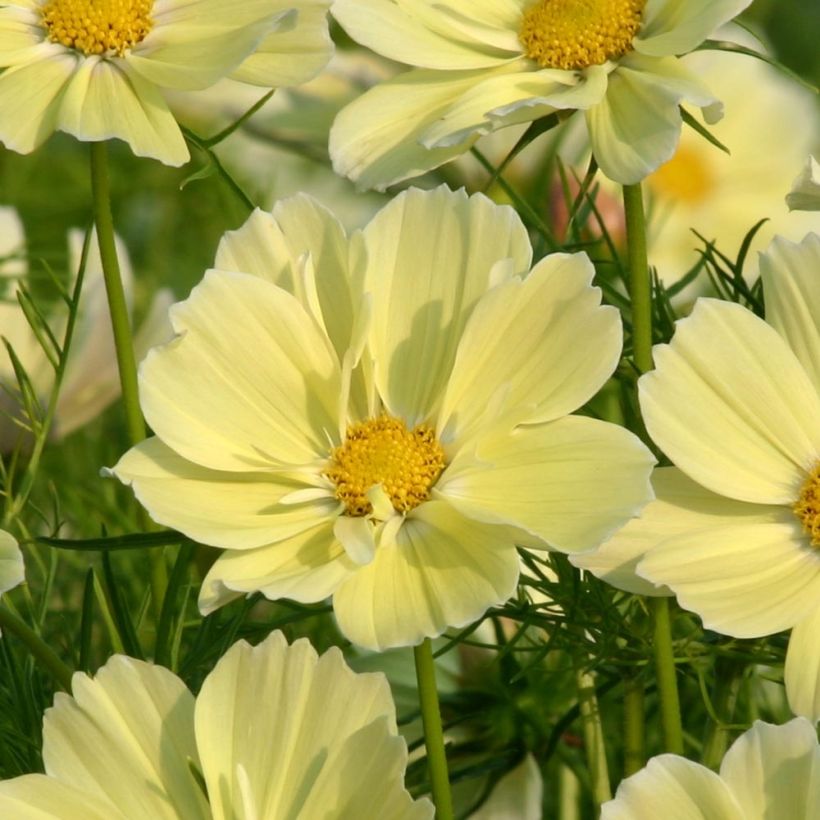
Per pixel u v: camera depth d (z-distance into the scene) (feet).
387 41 3.32
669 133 3.25
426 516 3.19
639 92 3.28
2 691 3.40
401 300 3.24
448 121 3.27
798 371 3.23
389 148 3.31
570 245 3.45
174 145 3.30
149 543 3.23
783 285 3.24
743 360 3.22
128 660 3.18
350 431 3.23
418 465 3.22
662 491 3.23
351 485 3.21
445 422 3.22
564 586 3.38
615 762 3.52
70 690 3.24
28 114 3.32
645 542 3.21
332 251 3.24
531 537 3.15
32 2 3.36
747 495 3.21
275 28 3.28
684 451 3.21
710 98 3.26
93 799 3.16
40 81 3.33
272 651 3.16
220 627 3.35
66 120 3.29
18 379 3.47
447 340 3.24
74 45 3.34
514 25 3.34
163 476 3.20
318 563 3.18
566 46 3.32
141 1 3.34
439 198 3.24
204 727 3.16
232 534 3.17
